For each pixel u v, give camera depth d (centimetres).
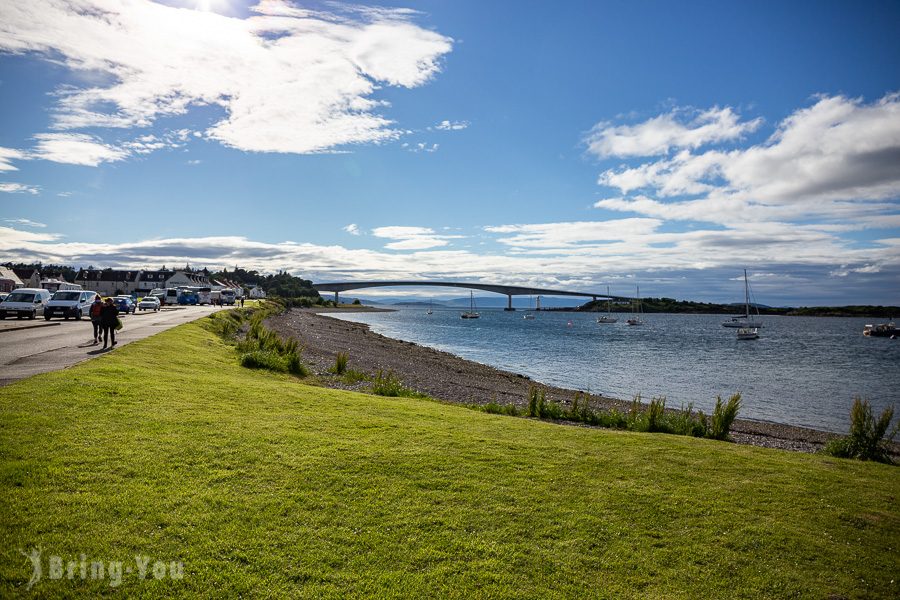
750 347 7081
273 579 516
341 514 655
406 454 891
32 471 666
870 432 1248
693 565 604
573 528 668
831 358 5494
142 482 677
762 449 1177
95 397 1044
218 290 8156
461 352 5553
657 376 3775
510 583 543
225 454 808
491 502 726
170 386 1265
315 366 2547
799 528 708
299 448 871
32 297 3616
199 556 540
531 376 3669
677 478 877
